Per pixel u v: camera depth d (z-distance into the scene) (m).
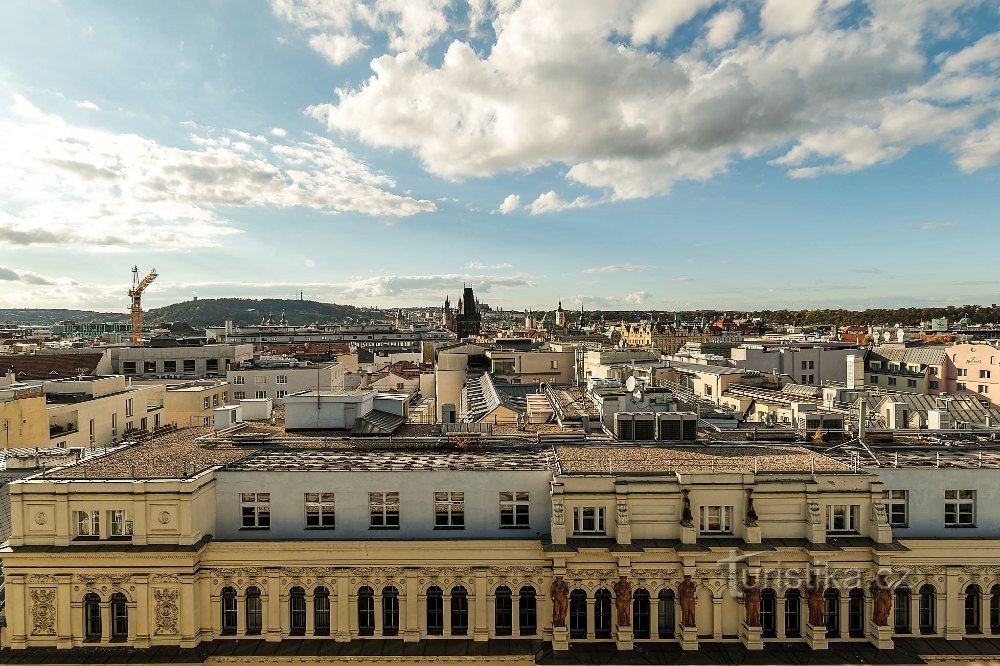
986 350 115.56
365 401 47.22
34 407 60.31
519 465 36.84
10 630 32.94
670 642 33.62
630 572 33.56
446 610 34.28
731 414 57.84
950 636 34.06
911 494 35.62
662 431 43.62
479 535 35.12
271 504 35.25
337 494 35.22
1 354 112.56
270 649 33.41
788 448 41.41
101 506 33.50
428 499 35.25
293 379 116.00
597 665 31.75
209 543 33.75
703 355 119.94
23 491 33.41
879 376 130.25
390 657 33.03
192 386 97.75
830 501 34.47
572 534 34.41
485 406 66.75
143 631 32.88
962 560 34.19
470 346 119.56
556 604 33.12
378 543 34.03
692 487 34.12
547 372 109.62
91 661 32.09
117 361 130.00
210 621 33.97
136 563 32.84
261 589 34.06
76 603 32.88
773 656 32.56
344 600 34.12
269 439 42.59
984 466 36.06
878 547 33.19
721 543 33.66
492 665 33.09
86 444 68.75
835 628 34.12
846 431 46.16
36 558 32.75
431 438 42.06
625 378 76.88
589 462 37.16
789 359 118.19
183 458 38.53
